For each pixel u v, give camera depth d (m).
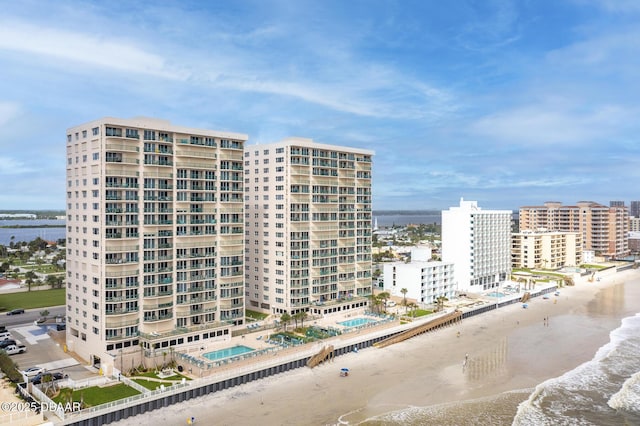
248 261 160.00
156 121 115.31
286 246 147.12
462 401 92.44
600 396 95.44
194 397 91.62
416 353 123.81
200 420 82.31
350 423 82.25
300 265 149.00
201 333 117.06
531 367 112.44
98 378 95.44
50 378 91.50
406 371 109.38
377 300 158.62
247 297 160.88
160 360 103.56
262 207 154.62
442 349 127.56
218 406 88.25
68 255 117.56
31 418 74.56
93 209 107.62
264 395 93.94
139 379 96.00
